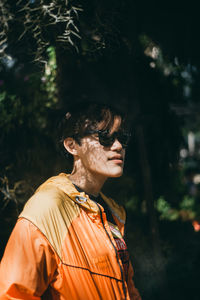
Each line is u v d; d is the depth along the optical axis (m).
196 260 4.10
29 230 1.22
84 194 1.36
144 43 2.88
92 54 2.39
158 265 3.29
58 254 1.21
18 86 2.86
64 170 2.23
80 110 1.47
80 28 2.10
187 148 3.66
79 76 2.86
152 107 3.38
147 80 3.33
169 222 4.59
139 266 3.30
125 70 3.10
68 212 1.29
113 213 1.59
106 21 2.08
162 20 2.70
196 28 2.72
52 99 2.86
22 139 2.84
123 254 1.45
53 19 1.87
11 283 1.17
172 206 6.47
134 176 3.65
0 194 2.44
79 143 1.45
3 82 2.81
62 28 1.94
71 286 1.21
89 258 1.26
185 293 3.66
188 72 3.66
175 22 2.71
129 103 3.20
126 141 1.49
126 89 3.19
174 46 2.79
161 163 3.54
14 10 1.86
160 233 4.06
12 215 2.49
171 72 3.27
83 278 1.22
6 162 2.76
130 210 3.87
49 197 1.29
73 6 1.91
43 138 2.86
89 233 1.30
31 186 2.54
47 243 1.21
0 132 2.73
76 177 1.49
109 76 3.06
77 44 2.28
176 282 3.78
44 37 1.89
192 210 8.23
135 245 3.37
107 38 2.13
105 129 1.43
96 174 1.47
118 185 3.44
